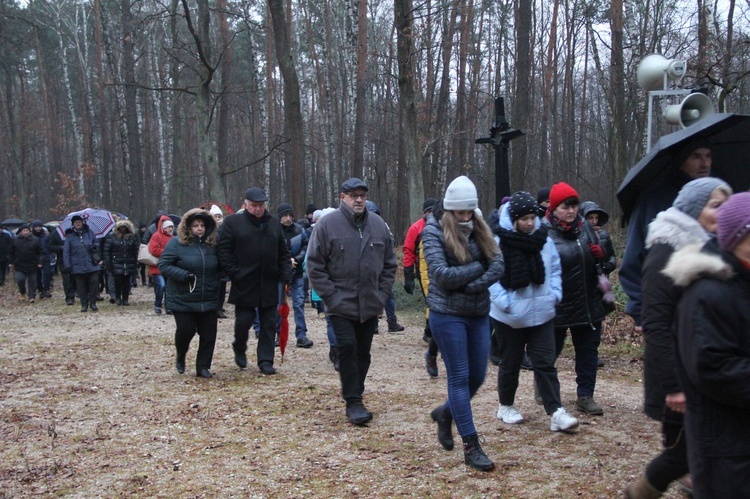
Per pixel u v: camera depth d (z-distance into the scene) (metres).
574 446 5.53
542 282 5.66
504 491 4.67
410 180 16.70
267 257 8.37
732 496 2.83
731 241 2.86
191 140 46.06
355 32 26.53
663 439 3.72
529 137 33.88
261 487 4.87
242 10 30.91
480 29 33.53
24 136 41.91
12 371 8.81
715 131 4.25
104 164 40.59
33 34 40.53
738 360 2.78
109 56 32.34
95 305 15.75
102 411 6.89
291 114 18.91
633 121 26.52
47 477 5.13
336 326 6.36
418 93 30.53
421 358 9.63
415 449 5.57
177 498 4.72
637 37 18.44
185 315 8.19
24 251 18.44
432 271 5.12
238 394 7.46
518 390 7.52
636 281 4.30
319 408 6.87
